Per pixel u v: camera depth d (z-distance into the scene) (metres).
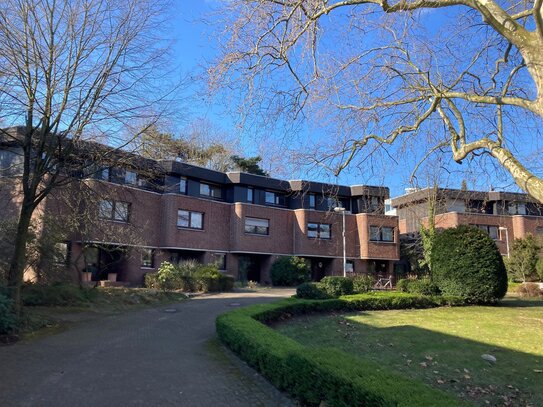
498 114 7.84
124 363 7.84
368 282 22.12
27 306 13.80
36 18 10.93
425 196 22.91
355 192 36.56
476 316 14.95
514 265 32.66
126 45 11.94
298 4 6.78
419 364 8.59
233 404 5.79
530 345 10.25
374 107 8.16
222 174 31.88
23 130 12.67
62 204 17.42
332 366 5.26
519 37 5.15
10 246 14.67
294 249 34.19
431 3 6.11
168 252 28.16
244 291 24.75
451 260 18.45
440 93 7.26
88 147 12.78
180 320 13.17
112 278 24.39
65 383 6.48
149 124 12.80
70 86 11.59
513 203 12.51
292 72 7.43
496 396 6.91
